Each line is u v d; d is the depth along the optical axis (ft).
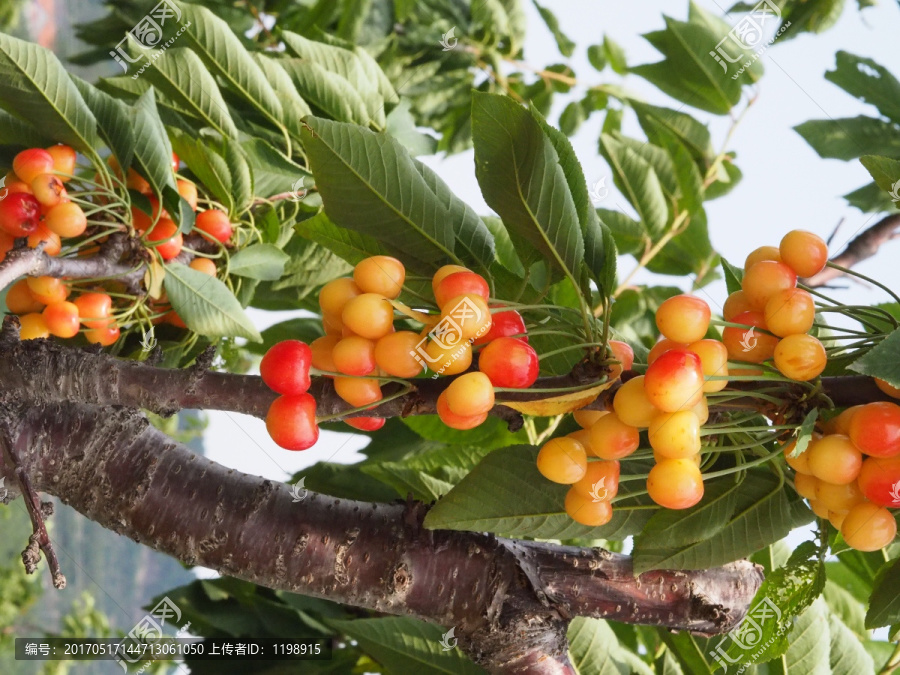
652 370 1.75
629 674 2.60
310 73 2.98
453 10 4.12
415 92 4.08
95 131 2.34
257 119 3.10
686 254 3.54
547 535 2.04
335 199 1.94
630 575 2.17
